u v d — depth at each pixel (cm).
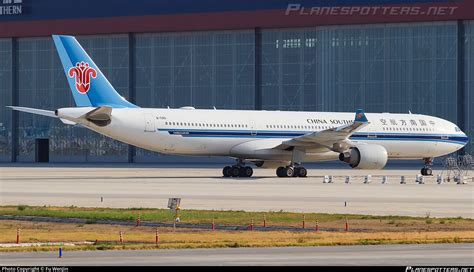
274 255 7375
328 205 12519
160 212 11394
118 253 7500
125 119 18775
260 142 19912
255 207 12175
